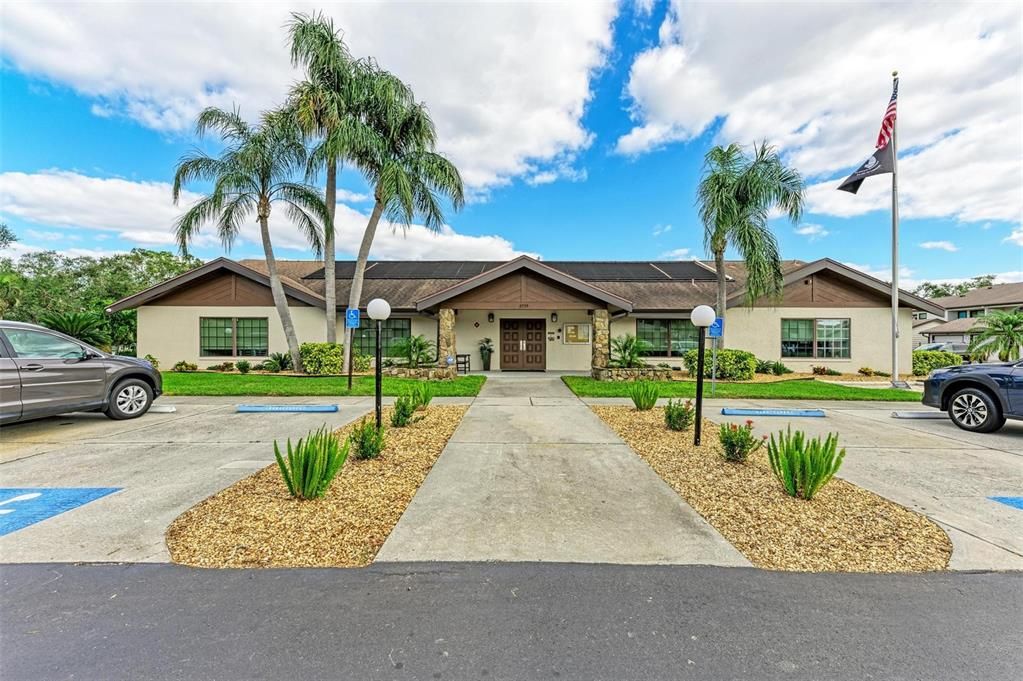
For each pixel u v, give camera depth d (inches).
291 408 334.6
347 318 427.8
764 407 370.3
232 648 82.9
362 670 77.2
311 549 122.5
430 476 185.6
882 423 309.7
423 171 507.5
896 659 80.5
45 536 130.1
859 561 117.3
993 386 273.1
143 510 149.1
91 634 86.7
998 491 171.8
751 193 481.1
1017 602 99.1
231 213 500.4
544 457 215.3
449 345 536.4
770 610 95.6
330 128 480.4
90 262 1197.7
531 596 100.3
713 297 673.6
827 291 643.5
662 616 93.1
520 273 538.6
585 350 682.2
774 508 152.5
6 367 246.7
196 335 626.5
